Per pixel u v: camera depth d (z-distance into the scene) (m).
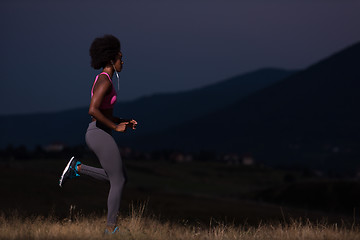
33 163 102.00
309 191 63.06
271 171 165.75
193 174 143.50
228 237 4.44
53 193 32.69
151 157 180.88
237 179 143.62
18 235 4.06
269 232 4.74
